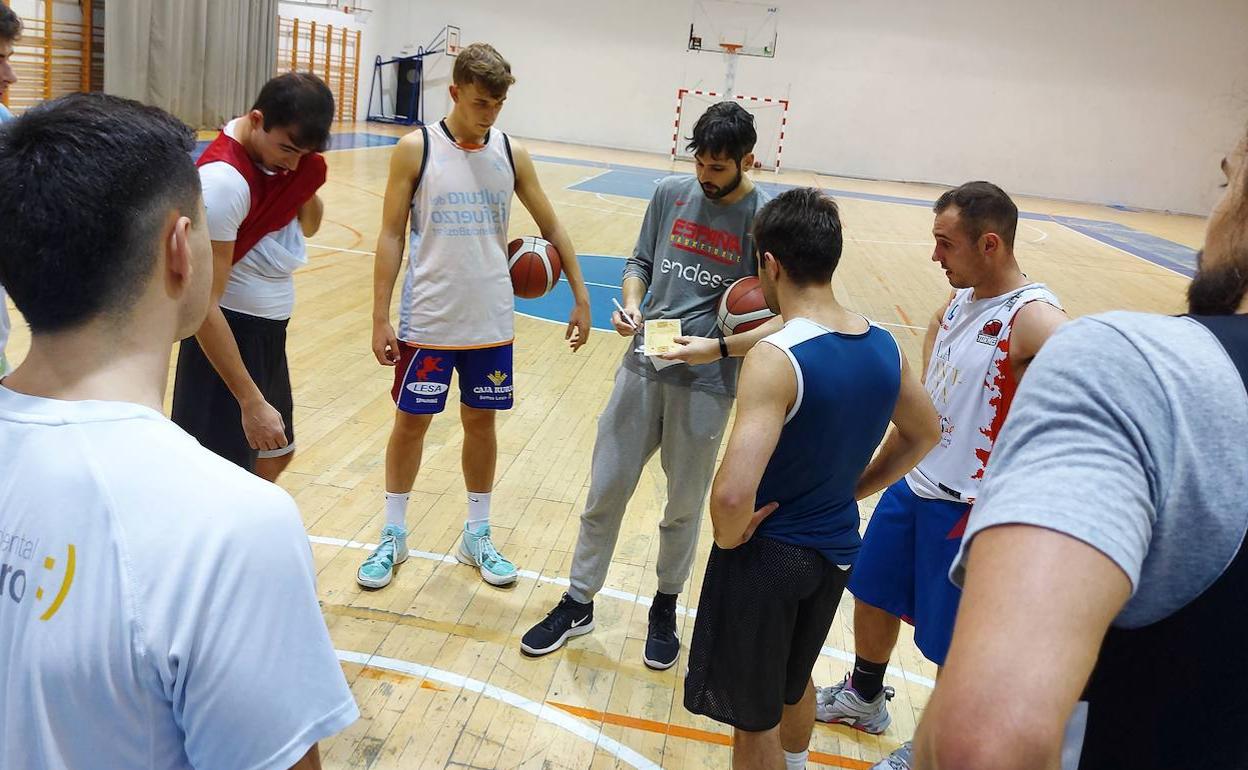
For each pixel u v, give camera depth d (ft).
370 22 67.26
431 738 7.64
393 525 10.15
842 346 5.79
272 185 7.79
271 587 2.66
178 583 2.57
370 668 8.45
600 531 9.09
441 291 9.26
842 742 8.28
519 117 70.38
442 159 9.09
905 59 65.36
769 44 66.49
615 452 8.88
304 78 7.43
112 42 40.96
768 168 68.49
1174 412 2.02
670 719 8.25
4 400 2.76
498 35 68.95
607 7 67.46
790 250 5.97
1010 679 1.81
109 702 2.58
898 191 61.57
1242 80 61.77
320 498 11.68
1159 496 2.00
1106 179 65.41
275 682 2.66
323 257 25.86
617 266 29.73
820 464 5.90
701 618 6.25
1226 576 2.04
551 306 23.86
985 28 63.87
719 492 5.49
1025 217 54.03
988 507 2.09
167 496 2.63
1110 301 30.94
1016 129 65.46
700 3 66.44
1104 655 2.27
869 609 8.04
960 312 7.58
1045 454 2.05
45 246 2.58
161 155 2.78
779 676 6.19
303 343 17.99
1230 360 2.08
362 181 41.06
